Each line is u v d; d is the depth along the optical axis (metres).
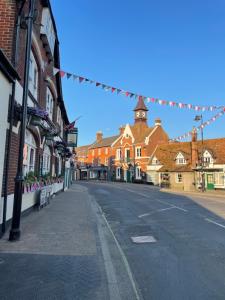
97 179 68.69
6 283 4.80
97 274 5.36
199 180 40.09
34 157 13.07
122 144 59.38
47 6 12.48
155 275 5.55
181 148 45.72
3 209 8.02
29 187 10.80
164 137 54.84
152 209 15.63
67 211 12.92
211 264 6.22
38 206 12.62
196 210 15.30
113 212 14.42
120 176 59.53
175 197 23.98
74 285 4.83
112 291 4.66
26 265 5.64
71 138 27.47
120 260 6.44
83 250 6.80
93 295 4.50
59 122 22.09
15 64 8.62
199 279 5.35
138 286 5.01
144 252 7.16
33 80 12.04
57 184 21.47
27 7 9.61
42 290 4.59
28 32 7.66
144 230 9.90
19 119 8.90
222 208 16.31
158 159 47.75
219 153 39.53
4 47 8.52
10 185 8.70
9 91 8.22
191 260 6.51
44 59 13.79
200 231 9.72
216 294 4.70
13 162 8.92
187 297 4.57
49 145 16.58
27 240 7.40
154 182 48.00
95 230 9.14
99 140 74.06
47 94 15.66
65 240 7.59
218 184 38.12
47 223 9.75
